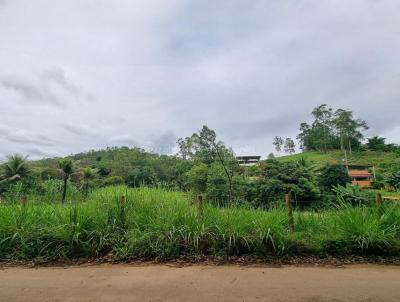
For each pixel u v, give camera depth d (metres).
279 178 21.17
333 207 6.90
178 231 5.45
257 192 20.36
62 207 6.60
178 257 5.26
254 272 4.61
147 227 5.83
